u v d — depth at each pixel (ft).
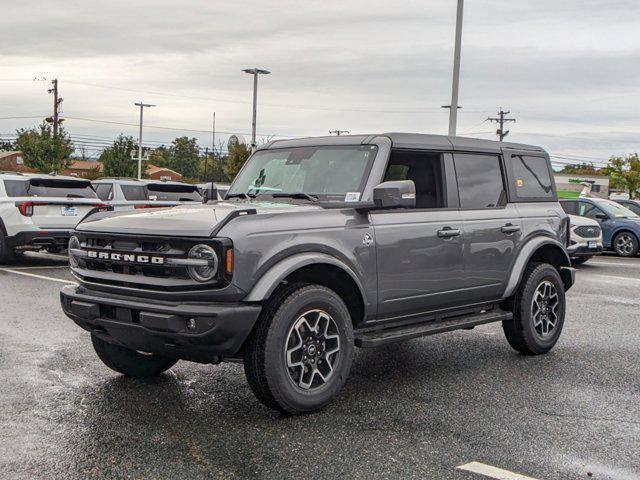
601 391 18.43
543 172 23.97
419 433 14.85
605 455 13.80
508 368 20.84
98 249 16.07
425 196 19.63
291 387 15.42
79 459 13.05
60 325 25.54
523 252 21.85
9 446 13.65
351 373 19.97
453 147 20.43
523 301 21.94
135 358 18.65
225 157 262.26
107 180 54.13
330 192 18.12
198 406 16.44
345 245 16.70
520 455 13.70
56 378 18.63
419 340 24.97
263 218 15.47
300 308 15.52
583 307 32.94
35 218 42.37
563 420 15.94
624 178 217.15
